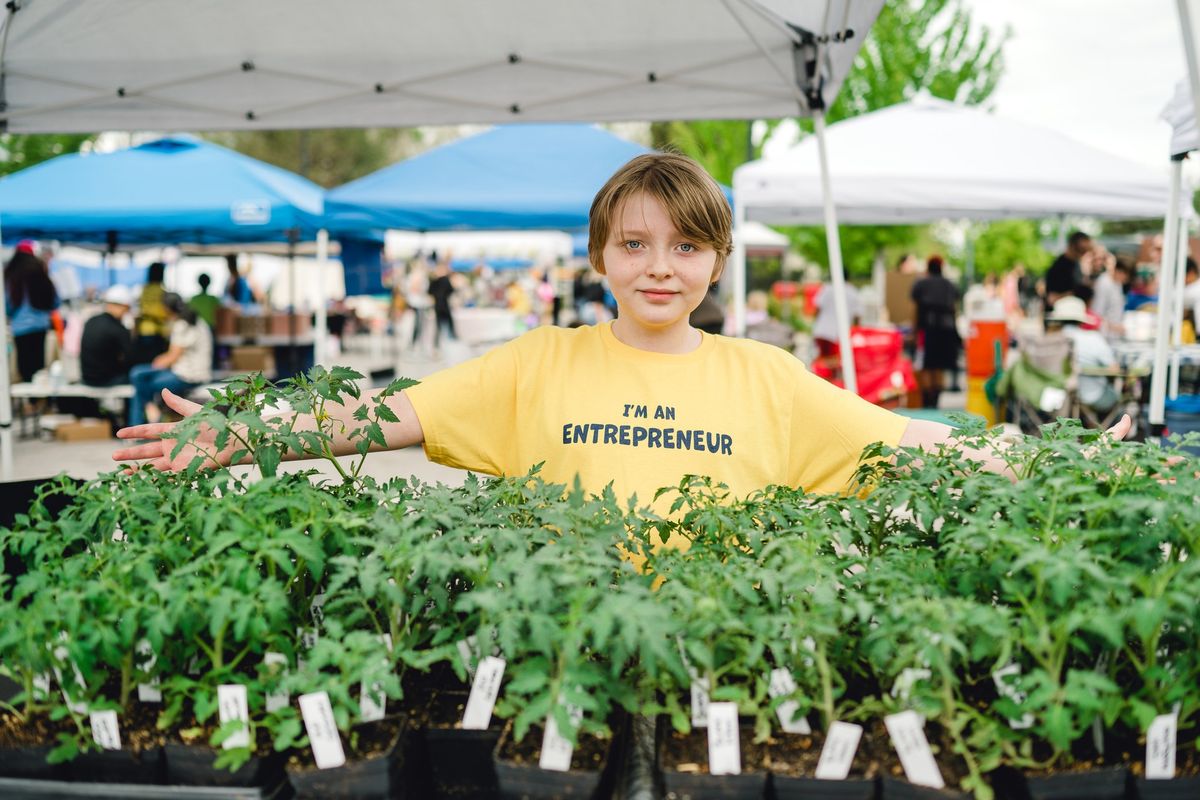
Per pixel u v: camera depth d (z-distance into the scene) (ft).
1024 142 26.50
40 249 41.32
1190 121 12.42
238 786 4.41
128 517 5.15
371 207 25.00
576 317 57.06
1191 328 26.27
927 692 4.17
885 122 27.37
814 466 6.50
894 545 5.51
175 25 11.76
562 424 6.40
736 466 6.25
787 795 4.23
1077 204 25.73
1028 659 4.50
